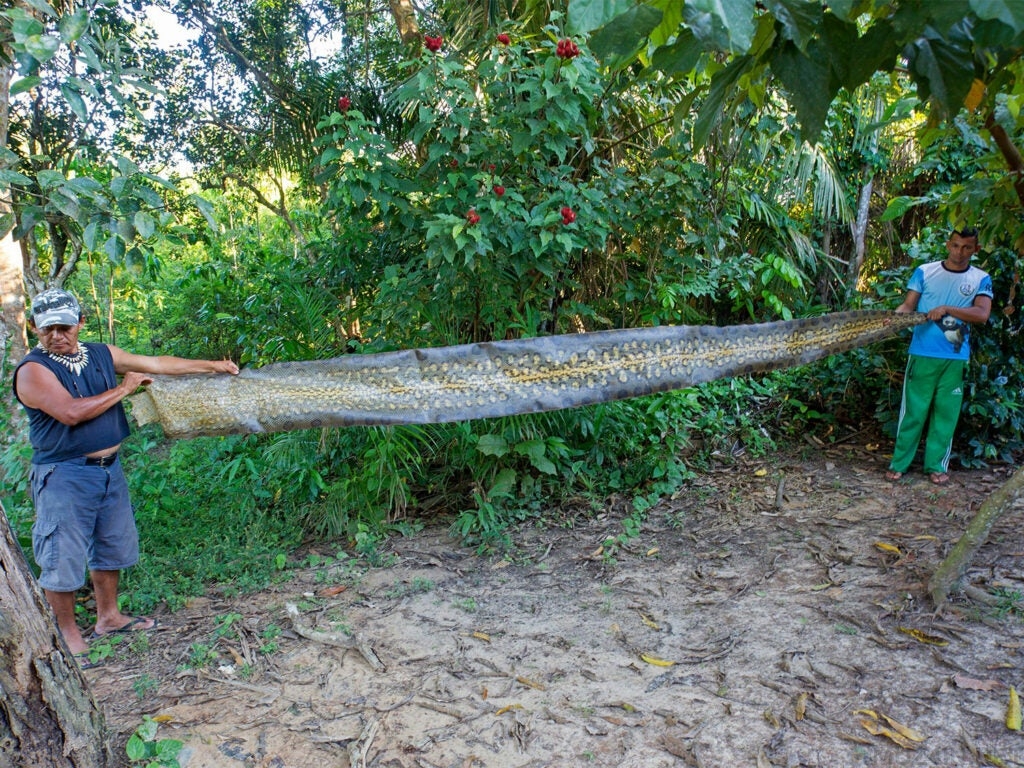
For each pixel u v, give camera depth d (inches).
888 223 293.3
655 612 139.4
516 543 176.2
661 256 216.8
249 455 219.9
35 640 89.7
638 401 211.8
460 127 173.2
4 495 180.2
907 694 108.3
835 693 110.3
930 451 186.2
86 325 369.7
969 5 54.4
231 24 330.3
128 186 107.7
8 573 87.7
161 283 371.6
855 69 63.7
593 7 56.1
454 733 107.9
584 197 178.9
